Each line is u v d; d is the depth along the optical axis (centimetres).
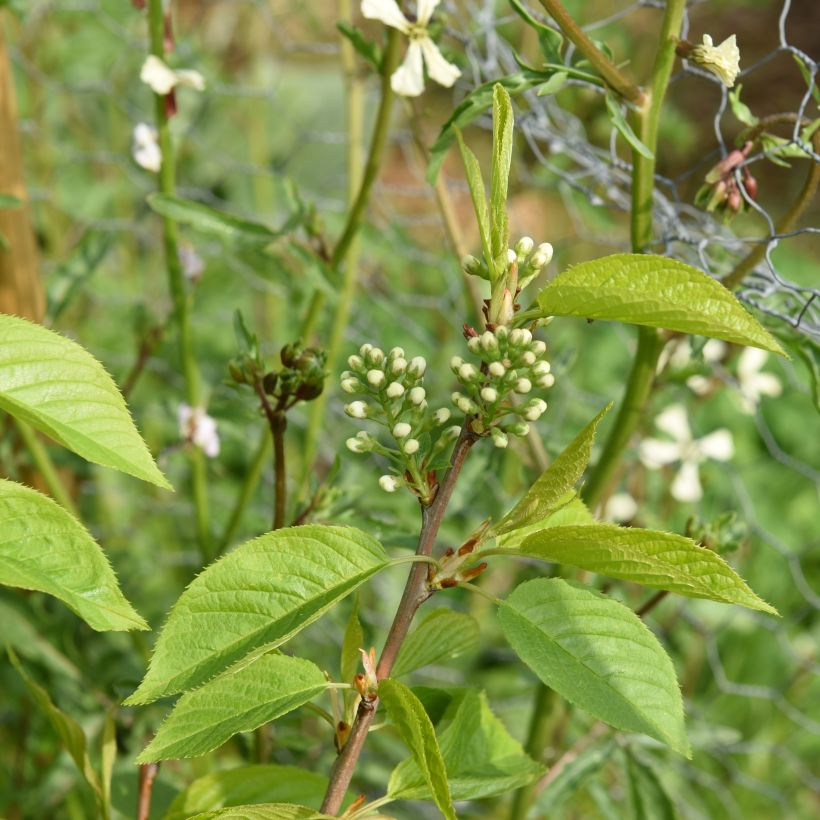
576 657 50
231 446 126
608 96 65
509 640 51
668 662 50
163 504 123
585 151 85
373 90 119
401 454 52
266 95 147
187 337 85
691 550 48
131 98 157
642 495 114
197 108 154
